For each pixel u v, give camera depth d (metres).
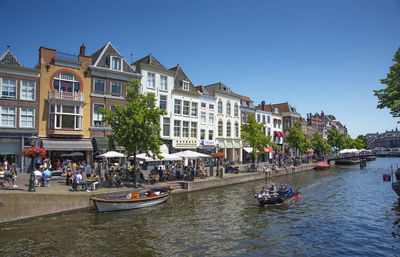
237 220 15.15
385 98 17.84
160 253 10.58
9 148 22.72
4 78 22.56
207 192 22.73
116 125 20.12
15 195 13.99
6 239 11.59
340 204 19.41
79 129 25.70
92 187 18.25
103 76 27.75
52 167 24.22
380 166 54.03
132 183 21.17
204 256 10.45
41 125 24.11
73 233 12.44
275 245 11.73
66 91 25.58
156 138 20.61
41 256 10.09
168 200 19.50
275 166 35.09
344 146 81.56
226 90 42.75
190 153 26.31
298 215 16.39
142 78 30.89
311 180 31.59
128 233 12.64
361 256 10.84
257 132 35.09
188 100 35.84
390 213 17.03
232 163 36.25
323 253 11.05
